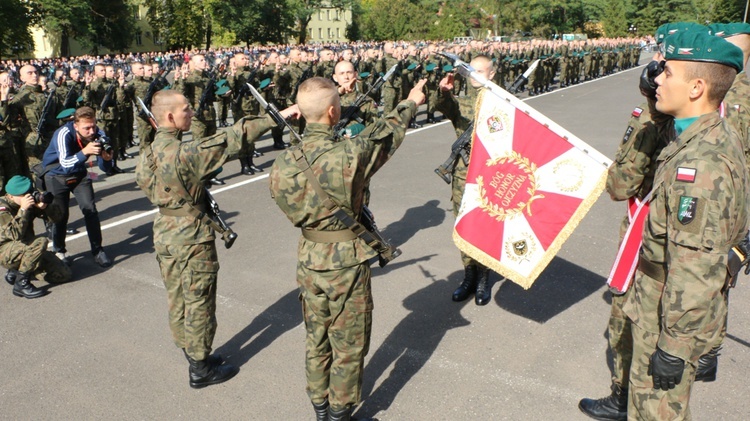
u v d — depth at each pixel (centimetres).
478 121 348
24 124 793
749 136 323
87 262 549
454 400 329
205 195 333
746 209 200
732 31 319
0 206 472
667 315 203
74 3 4669
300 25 7256
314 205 259
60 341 402
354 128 370
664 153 215
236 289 479
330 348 292
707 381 337
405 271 508
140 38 6419
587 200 318
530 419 311
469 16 7625
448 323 415
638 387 237
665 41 213
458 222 359
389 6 7962
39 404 332
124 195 791
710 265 192
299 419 316
